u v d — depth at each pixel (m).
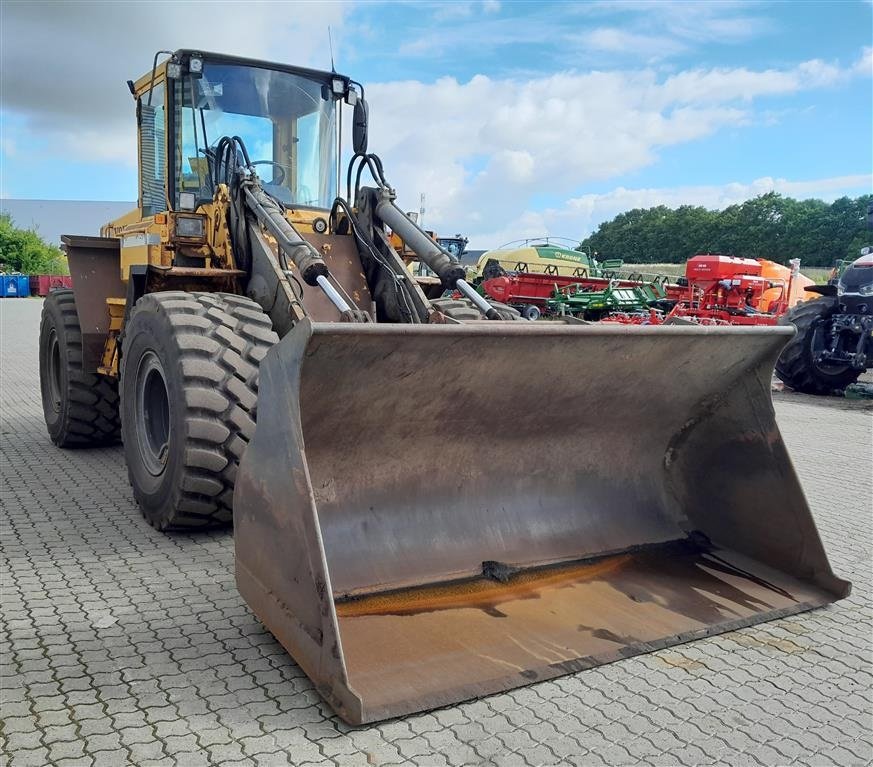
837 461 6.52
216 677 2.58
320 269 3.78
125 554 3.71
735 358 3.51
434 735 2.29
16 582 3.34
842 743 2.35
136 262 5.12
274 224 4.09
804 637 3.07
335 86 5.28
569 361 3.18
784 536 3.54
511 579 3.24
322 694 2.38
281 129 5.14
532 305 17.30
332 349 2.58
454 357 2.88
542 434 3.54
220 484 3.71
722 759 2.25
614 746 2.28
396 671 2.53
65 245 5.58
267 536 2.72
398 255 4.72
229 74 4.95
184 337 3.70
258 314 3.96
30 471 5.32
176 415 3.68
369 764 2.14
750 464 3.66
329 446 3.05
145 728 2.27
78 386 5.73
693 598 3.28
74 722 2.29
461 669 2.59
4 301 34.47
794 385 11.24
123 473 5.31
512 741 2.28
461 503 3.40
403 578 3.09
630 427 3.77
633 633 2.95
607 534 3.66
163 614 3.06
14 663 2.63
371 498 3.20
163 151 5.04
